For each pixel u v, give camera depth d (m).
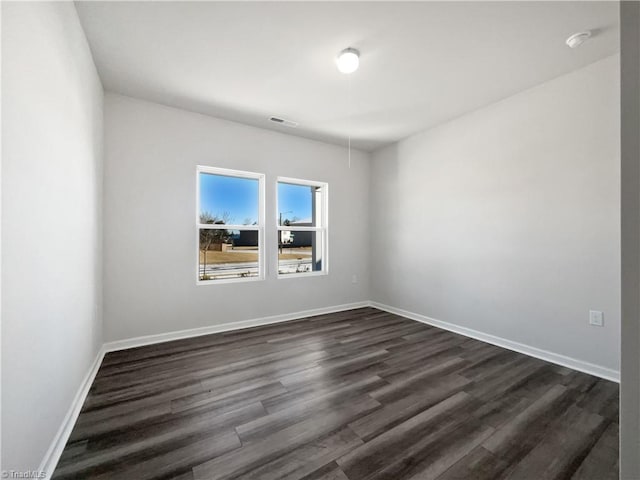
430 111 3.22
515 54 2.22
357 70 2.46
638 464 0.65
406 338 3.17
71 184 1.68
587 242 2.36
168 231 3.09
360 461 1.42
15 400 1.05
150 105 3.00
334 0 1.74
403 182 4.12
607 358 2.25
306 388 2.10
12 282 1.02
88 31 1.98
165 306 3.08
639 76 0.64
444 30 1.98
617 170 2.21
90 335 2.19
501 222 2.94
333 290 4.36
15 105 1.04
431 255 3.71
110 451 1.47
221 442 1.54
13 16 1.02
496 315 2.98
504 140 2.92
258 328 3.52
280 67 2.42
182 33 2.02
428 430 1.64
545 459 1.43
